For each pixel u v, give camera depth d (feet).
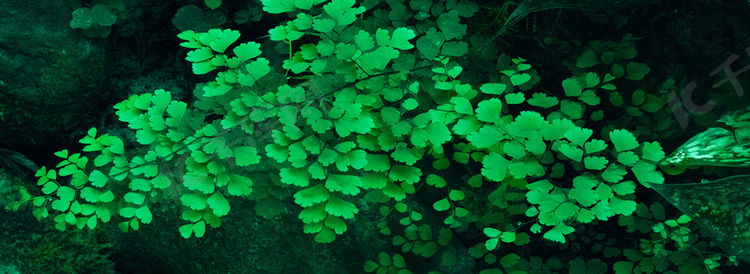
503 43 1.79
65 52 1.67
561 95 1.83
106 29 1.69
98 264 1.80
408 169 1.37
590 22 1.79
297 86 1.35
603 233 1.82
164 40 1.84
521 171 1.29
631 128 1.69
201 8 1.77
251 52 1.31
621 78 1.76
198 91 1.37
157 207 1.76
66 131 1.81
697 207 1.20
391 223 1.76
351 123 1.27
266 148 1.29
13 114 1.74
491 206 1.70
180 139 1.33
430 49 1.41
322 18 1.39
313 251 1.74
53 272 1.73
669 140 1.65
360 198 1.75
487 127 1.28
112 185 1.46
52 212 1.76
